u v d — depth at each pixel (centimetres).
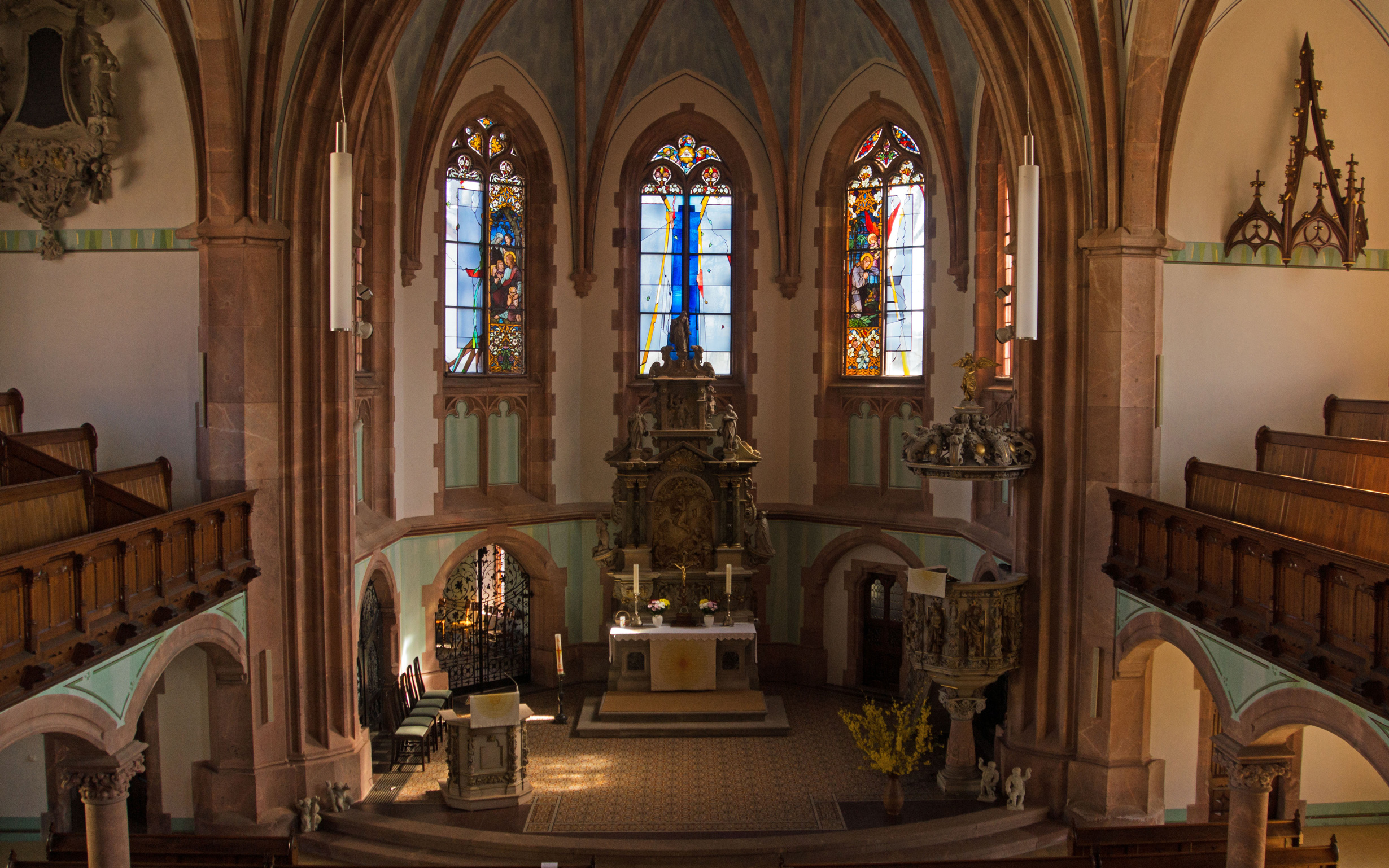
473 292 2212
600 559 2116
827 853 1478
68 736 1092
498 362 2258
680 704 1966
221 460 1535
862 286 2281
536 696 2197
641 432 2111
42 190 1528
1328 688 1012
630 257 2317
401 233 2034
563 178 2269
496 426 2244
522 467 2289
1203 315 1605
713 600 2092
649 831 1531
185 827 1559
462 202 2180
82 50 1520
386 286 1980
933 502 2145
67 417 1569
